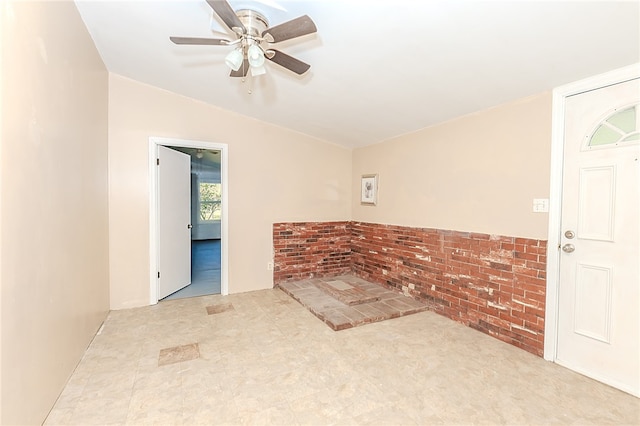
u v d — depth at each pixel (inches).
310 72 104.3
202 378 82.8
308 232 175.8
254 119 158.9
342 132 161.8
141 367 87.9
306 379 82.5
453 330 113.2
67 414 68.6
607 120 80.4
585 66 78.2
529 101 96.3
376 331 112.5
